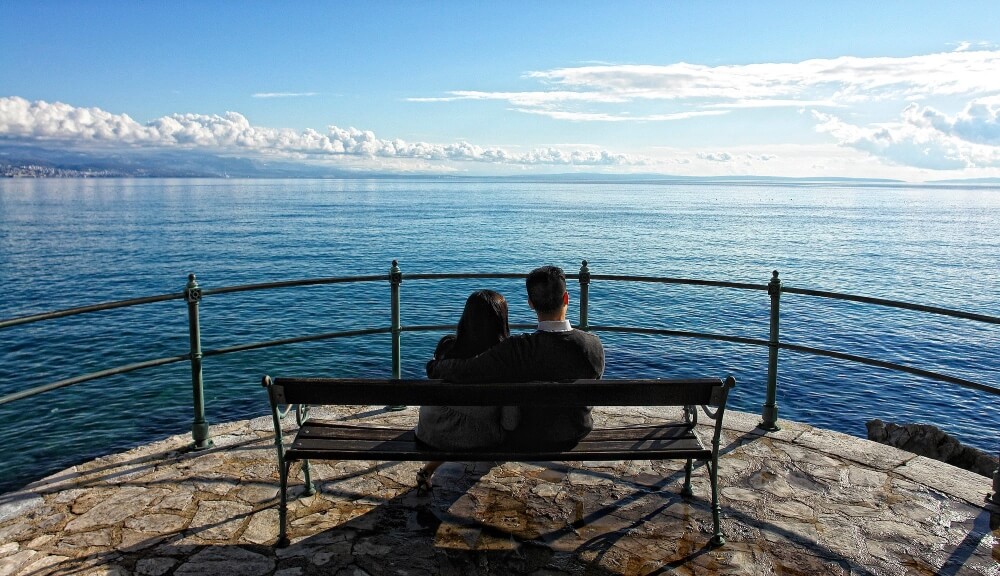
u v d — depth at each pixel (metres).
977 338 25.23
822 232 86.12
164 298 4.04
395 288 4.86
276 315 27.39
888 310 30.41
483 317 3.24
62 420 14.45
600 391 3.00
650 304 30.77
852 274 44.66
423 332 23.94
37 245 58.09
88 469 4.00
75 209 129.00
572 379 3.12
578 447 3.19
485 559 3.03
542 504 3.58
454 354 3.28
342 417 5.00
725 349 21.56
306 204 170.12
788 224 103.12
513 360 3.06
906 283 40.97
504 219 109.81
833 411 17.16
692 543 3.19
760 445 4.41
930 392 18.80
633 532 3.29
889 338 25.08
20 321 3.36
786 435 4.58
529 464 4.11
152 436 13.60
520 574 2.92
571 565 2.99
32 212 115.25
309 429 3.36
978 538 3.27
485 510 3.51
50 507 3.53
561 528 3.32
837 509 3.55
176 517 3.43
